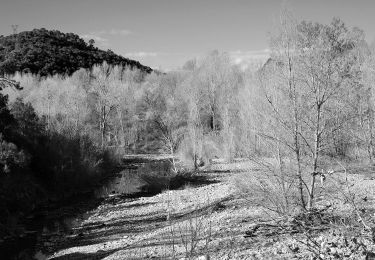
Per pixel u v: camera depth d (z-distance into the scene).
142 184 35.28
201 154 43.78
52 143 36.16
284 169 15.49
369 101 30.62
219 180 35.53
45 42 124.69
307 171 15.28
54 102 66.88
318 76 14.89
